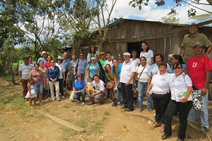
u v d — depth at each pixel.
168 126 3.28
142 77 4.64
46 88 6.35
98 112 4.91
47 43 11.26
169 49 7.31
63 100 6.31
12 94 7.19
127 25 9.05
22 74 6.31
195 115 3.88
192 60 3.51
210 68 3.18
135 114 4.60
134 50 5.31
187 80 3.01
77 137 3.49
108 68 5.47
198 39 4.08
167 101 3.45
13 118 4.57
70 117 4.61
